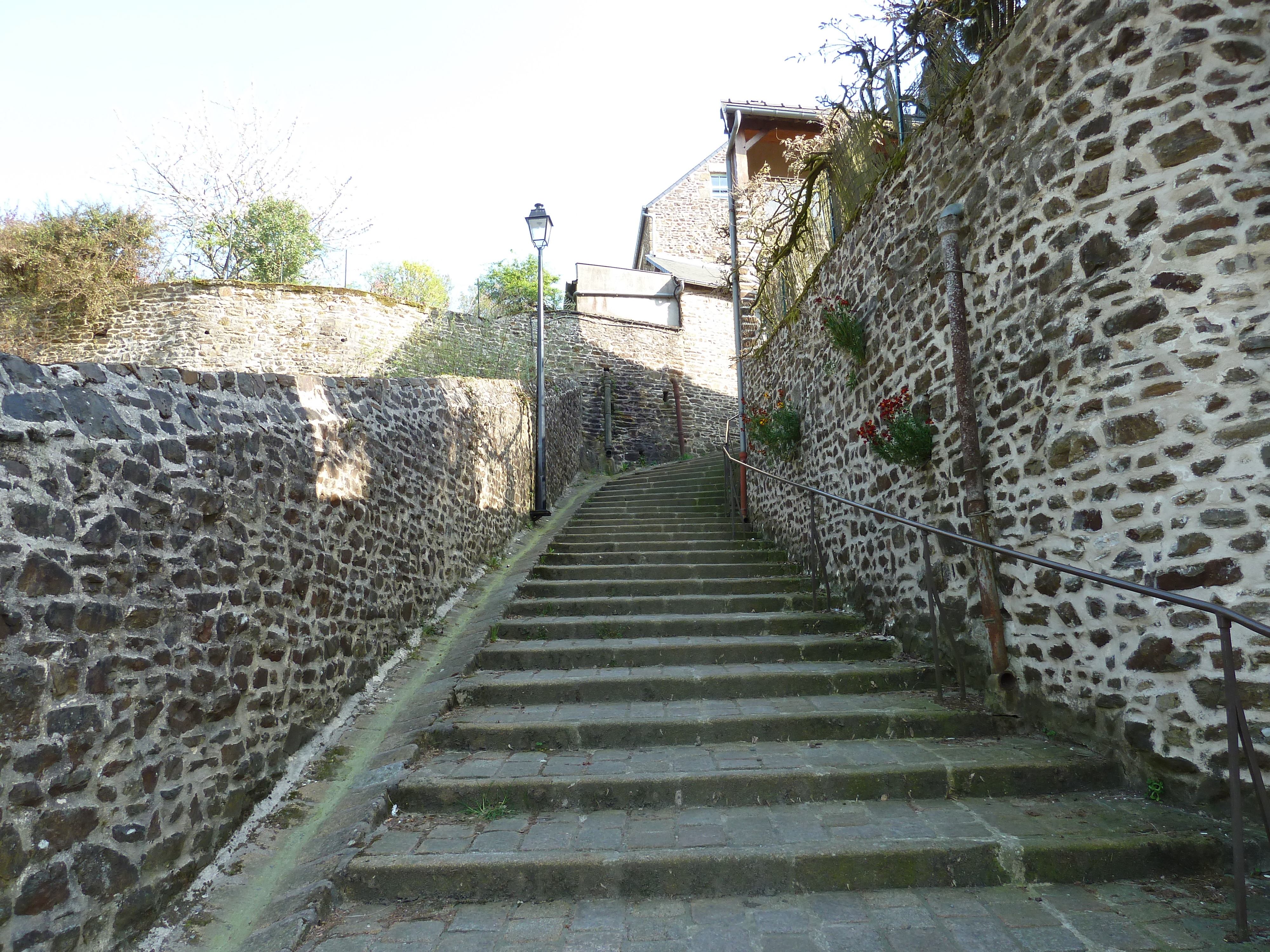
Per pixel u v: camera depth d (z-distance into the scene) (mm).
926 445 4730
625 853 2920
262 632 3504
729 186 10609
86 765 2354
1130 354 3252
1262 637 2844
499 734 4043
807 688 4633
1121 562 3279
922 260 4891
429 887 2848
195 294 12742
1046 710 3781
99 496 2520
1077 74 3516
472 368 14047
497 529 8242
